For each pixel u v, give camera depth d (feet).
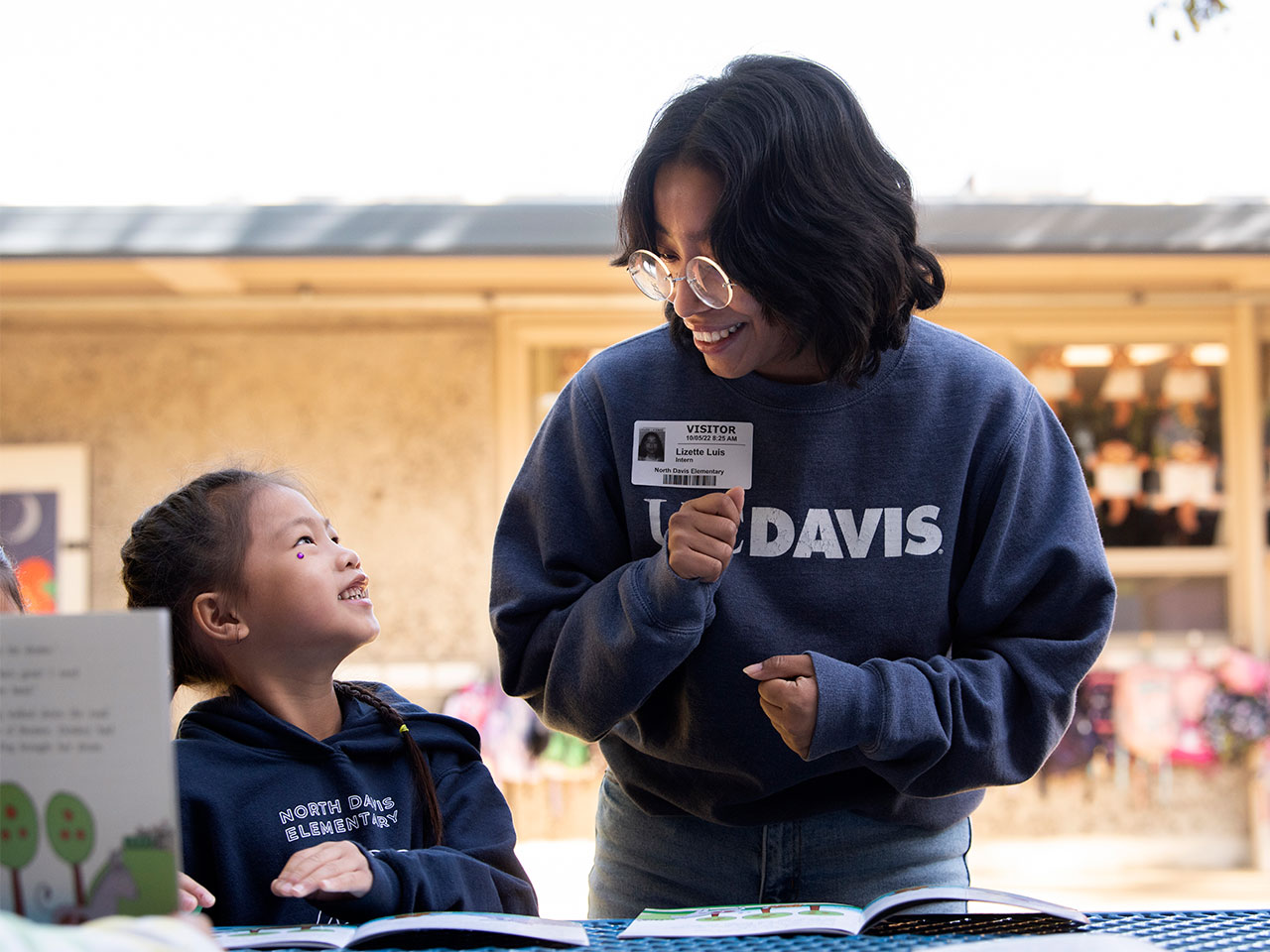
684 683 4.58
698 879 4.87
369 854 3.91
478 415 18.28
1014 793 18.17
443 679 17.95
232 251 14.94
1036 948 2.88
